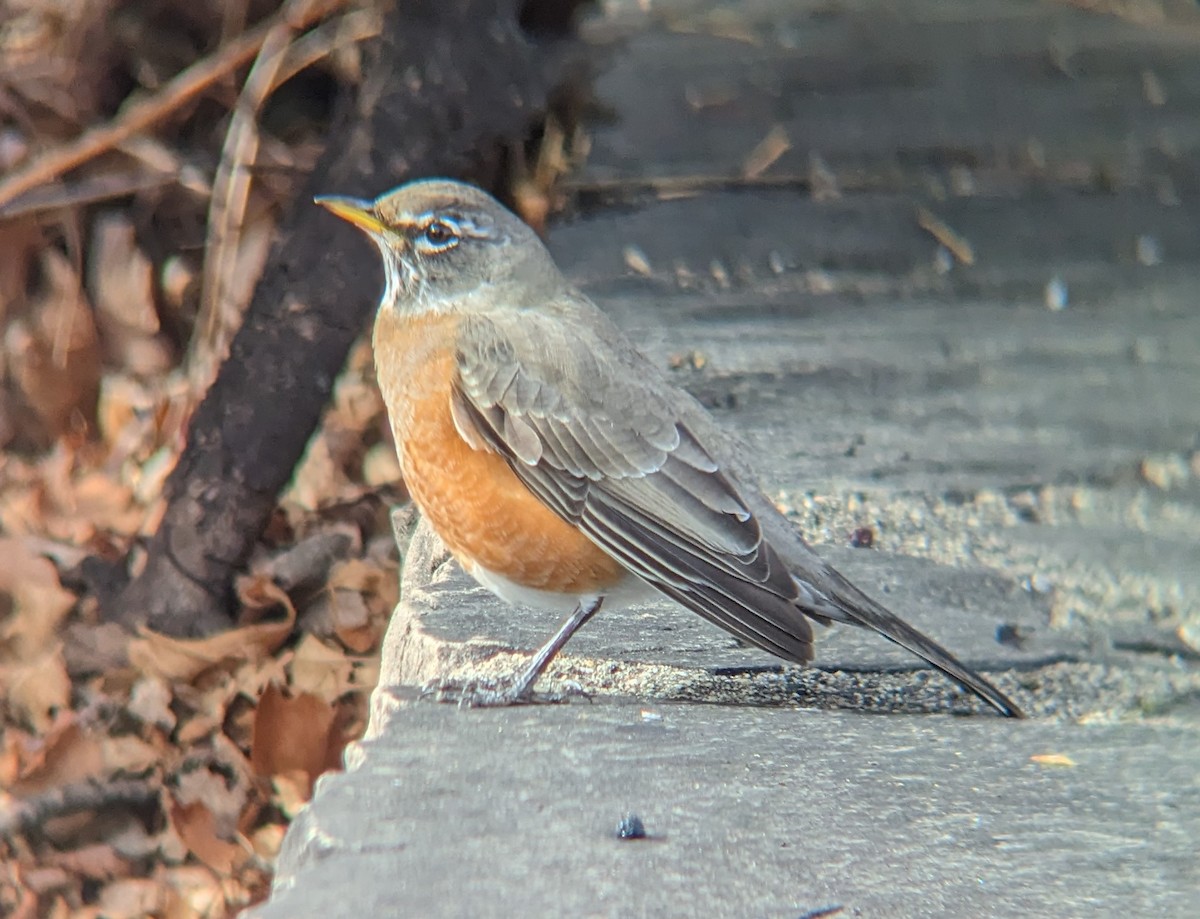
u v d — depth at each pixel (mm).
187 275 16125
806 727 7461
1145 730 7602
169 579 11867
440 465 8102
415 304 8469
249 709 11344
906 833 6305
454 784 6605
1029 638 8805
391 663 8797
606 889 5691
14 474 14789
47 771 10914
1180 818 6523
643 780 6719
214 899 10258
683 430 7934
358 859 5867
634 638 8547
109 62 16469
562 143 17297
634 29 27516
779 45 27062
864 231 17438
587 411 7891
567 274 15391
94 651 11734
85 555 13125
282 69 15688
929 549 10023
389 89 11594
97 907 10258
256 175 15742
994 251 17016
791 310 14867
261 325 11750
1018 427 12227
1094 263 16875
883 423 12172
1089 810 6602
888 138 21281
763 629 7348
